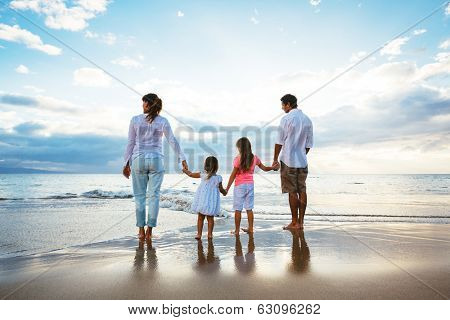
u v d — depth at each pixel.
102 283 2.13
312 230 4.37
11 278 2.26
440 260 2.69
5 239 4.00
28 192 18.00
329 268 2.46
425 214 7.07
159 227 4.94
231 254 3.00
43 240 3.93
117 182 39.47
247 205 4.37
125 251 3.17
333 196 14.93
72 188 24.06
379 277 2.22
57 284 2.12
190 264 2.63
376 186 28.84
